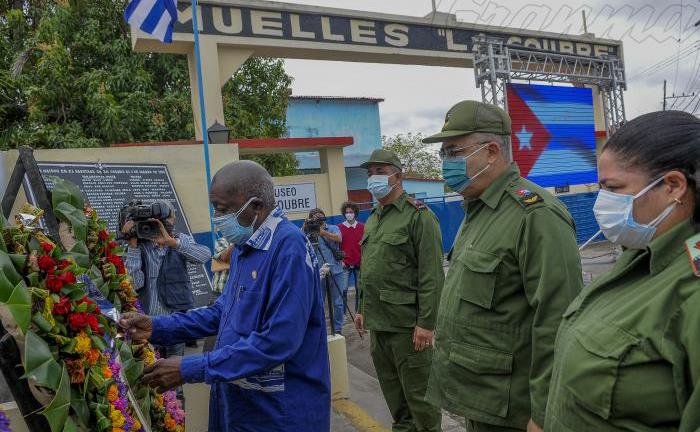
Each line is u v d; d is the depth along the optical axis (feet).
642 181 3.85
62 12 29.01
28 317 3.89
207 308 6.98
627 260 4.16
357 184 70.08
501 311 6.49
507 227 6.52
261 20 26.27
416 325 9.75
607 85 39.32
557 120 37.65
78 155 13.55
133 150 14.69
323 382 6.30
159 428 6.38
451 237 40.06
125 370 5.47
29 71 29.35
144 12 17.19
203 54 24.63
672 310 3.48
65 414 3.96
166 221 11.80
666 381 3.43
